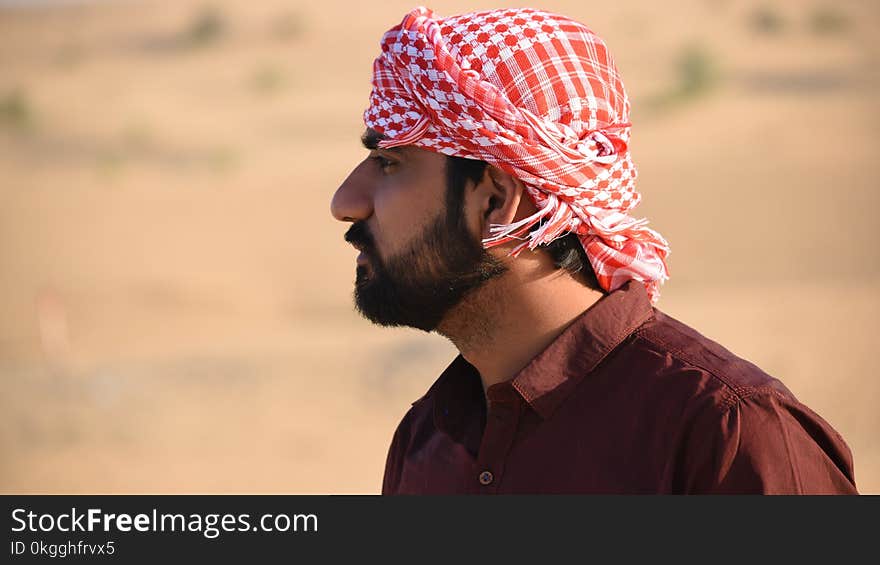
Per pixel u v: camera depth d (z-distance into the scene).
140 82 111.50
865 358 28.59
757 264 41.56
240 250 52.78
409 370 30.05
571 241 5.49
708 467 4.89
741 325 31.97
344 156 71.19
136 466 26.02
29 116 94.12
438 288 5.52
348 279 46.34
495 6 110.62
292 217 57.38
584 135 5.39
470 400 5.97
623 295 5.46
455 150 5.39
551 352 5.37
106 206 64.81
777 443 4.89
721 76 82.25
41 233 60.53
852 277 38.78
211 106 96.81
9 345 40.28
